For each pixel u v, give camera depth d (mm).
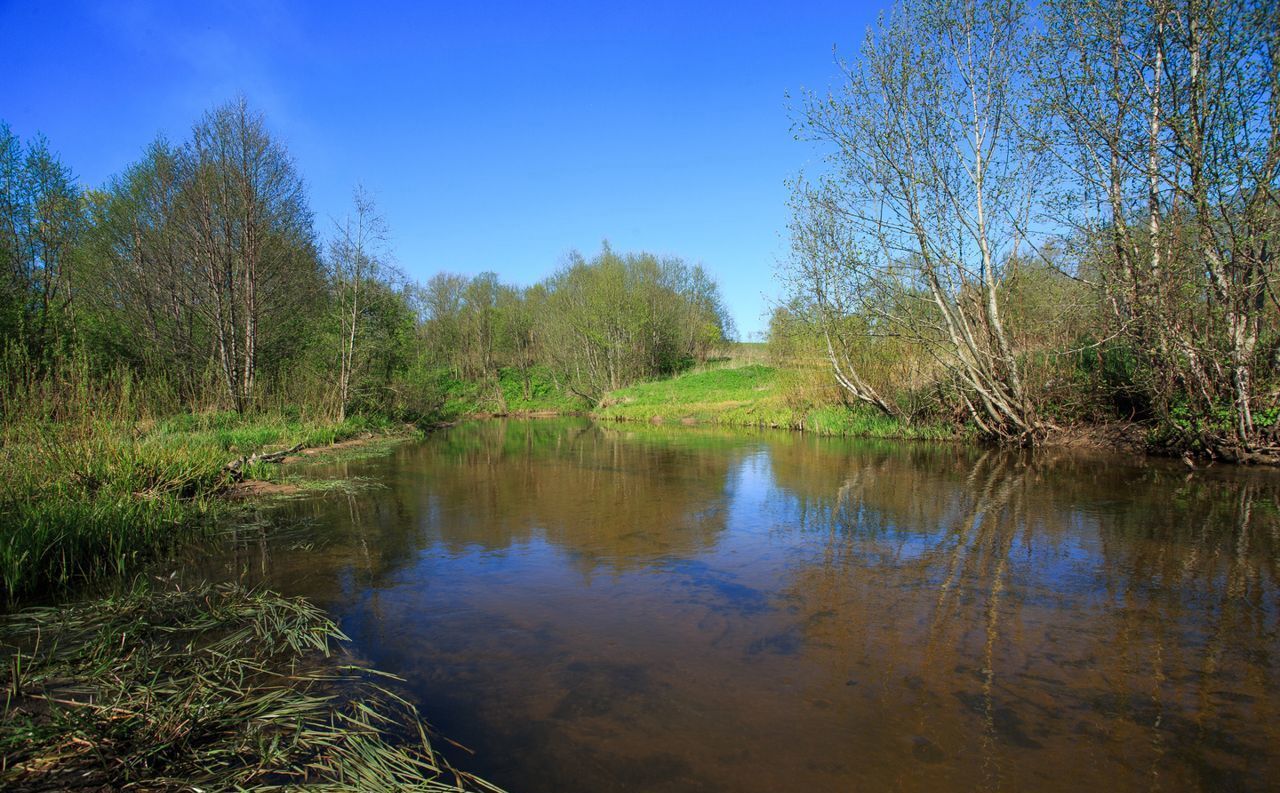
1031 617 4461
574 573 5555
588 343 36344
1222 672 3664
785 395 21656
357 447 15750
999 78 11859
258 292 20031
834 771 2791
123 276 20828
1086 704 3340
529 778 2740
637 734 3082
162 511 7113
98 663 3650
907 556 5926
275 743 2852
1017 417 13234
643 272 40312
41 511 5855
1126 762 2852
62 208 17391
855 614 4562
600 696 3441
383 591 5113
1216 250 9617
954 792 2648
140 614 4500
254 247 18719
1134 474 9758
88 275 19734
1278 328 9773
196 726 2988
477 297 42906
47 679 3459
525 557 6051
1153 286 10031
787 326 19875
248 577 5473
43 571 5141
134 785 2568
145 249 20922
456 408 36281
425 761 2844
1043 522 6980
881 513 7660
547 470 11680
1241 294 9469
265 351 20938
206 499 8406
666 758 2887
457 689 3520
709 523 7328
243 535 6906
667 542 6531
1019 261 12789
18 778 2557
